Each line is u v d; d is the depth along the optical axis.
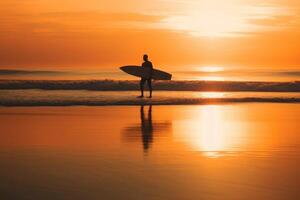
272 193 6.98
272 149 10.43
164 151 10.13
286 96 25.64
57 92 26.16
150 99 22.98
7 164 8.80
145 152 10.01
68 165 8.73
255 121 15.45
